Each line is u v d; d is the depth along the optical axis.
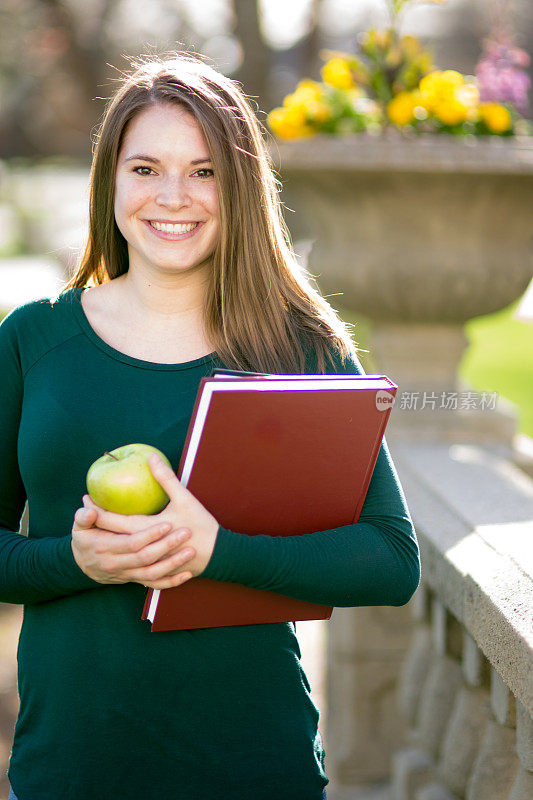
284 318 2.71
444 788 3.73
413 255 4.81
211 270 2.67
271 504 2.42
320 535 2.45
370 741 5.29
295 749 2.51
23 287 17.30
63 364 2.62
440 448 5.04
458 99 4.74
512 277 4.89
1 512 2.74
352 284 4.94
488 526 3.55
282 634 2.56
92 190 2.78
